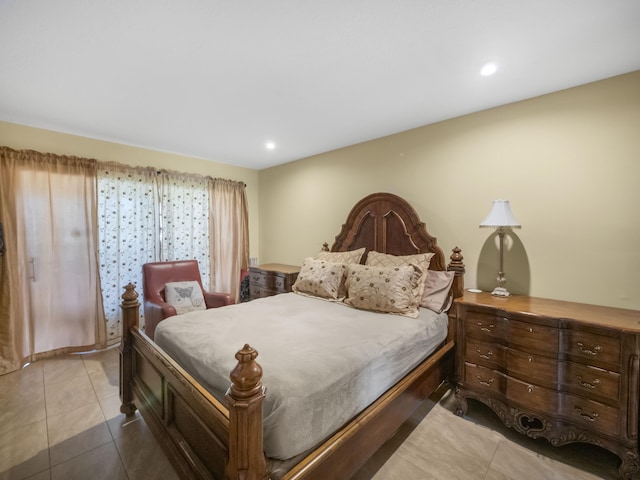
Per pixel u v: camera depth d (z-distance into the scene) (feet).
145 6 4.49
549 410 5.71
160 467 5.32
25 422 6.55
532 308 6.34
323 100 7.75
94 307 10.69
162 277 11.15
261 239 15.98
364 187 11.23
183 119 9.02
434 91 7.27
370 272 8.24
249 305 8.38
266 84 6.92
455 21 4.85
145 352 6.04
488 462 5.49
